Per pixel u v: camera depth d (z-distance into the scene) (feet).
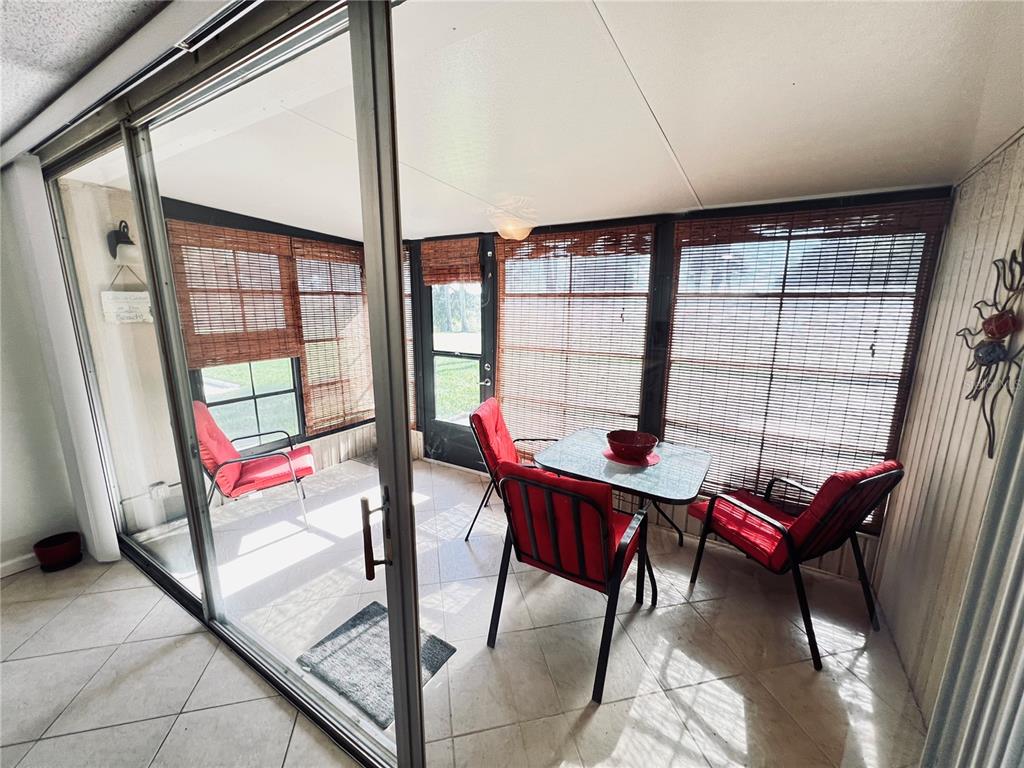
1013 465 1.99
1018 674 1.88
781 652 5.49
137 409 6.59
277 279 6.72
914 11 2.39
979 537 2.18
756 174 5.70
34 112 4.80
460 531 7.30
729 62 3.04
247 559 6.84
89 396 6.91
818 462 6.86
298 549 7.06
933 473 4.15
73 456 6.88
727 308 7.48
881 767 3.94
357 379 4.90
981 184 3.75
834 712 4.66
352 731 4.23
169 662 5.19
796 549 5.37
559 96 3.66
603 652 4.85
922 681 3.68
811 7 2.41
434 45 2.91
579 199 7.10
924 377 5.05
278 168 5.03
